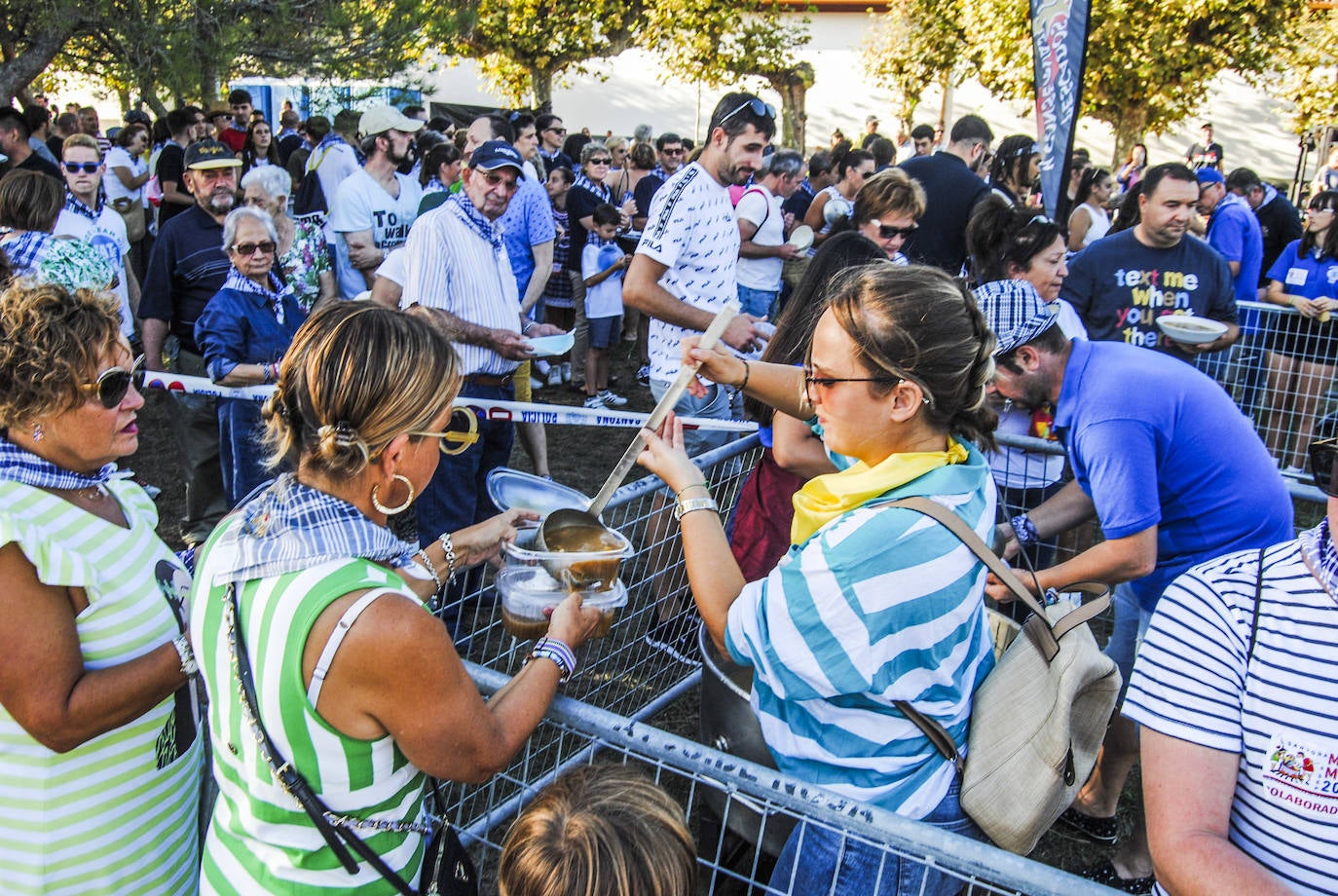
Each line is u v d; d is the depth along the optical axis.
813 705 1.58
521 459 6.79
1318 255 6.49
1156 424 2.49
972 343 1.52
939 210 5.30
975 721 1.65
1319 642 1.23
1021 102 17.64
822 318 1.58
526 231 6.06
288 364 1.38
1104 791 3.10
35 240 4.43
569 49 20.89
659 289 3.97
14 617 1.51
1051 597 2.46
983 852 1.39
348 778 1.35
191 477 4.75
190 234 4.67
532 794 2.14
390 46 10.36
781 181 8.54
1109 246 4.83
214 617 1.40
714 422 3.50
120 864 1.72
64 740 1.58
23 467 1.61
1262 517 2.61
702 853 2.13
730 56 20.75
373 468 1.40
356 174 6.18
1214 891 1.21
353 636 1.28
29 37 9.16
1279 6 15.61
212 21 9.06
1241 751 1.29
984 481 1.59
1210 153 11.00
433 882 1.49
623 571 3.30
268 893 1.39
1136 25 15.34
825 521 1.60
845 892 1.58
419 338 1.38
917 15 19.12
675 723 3.55
